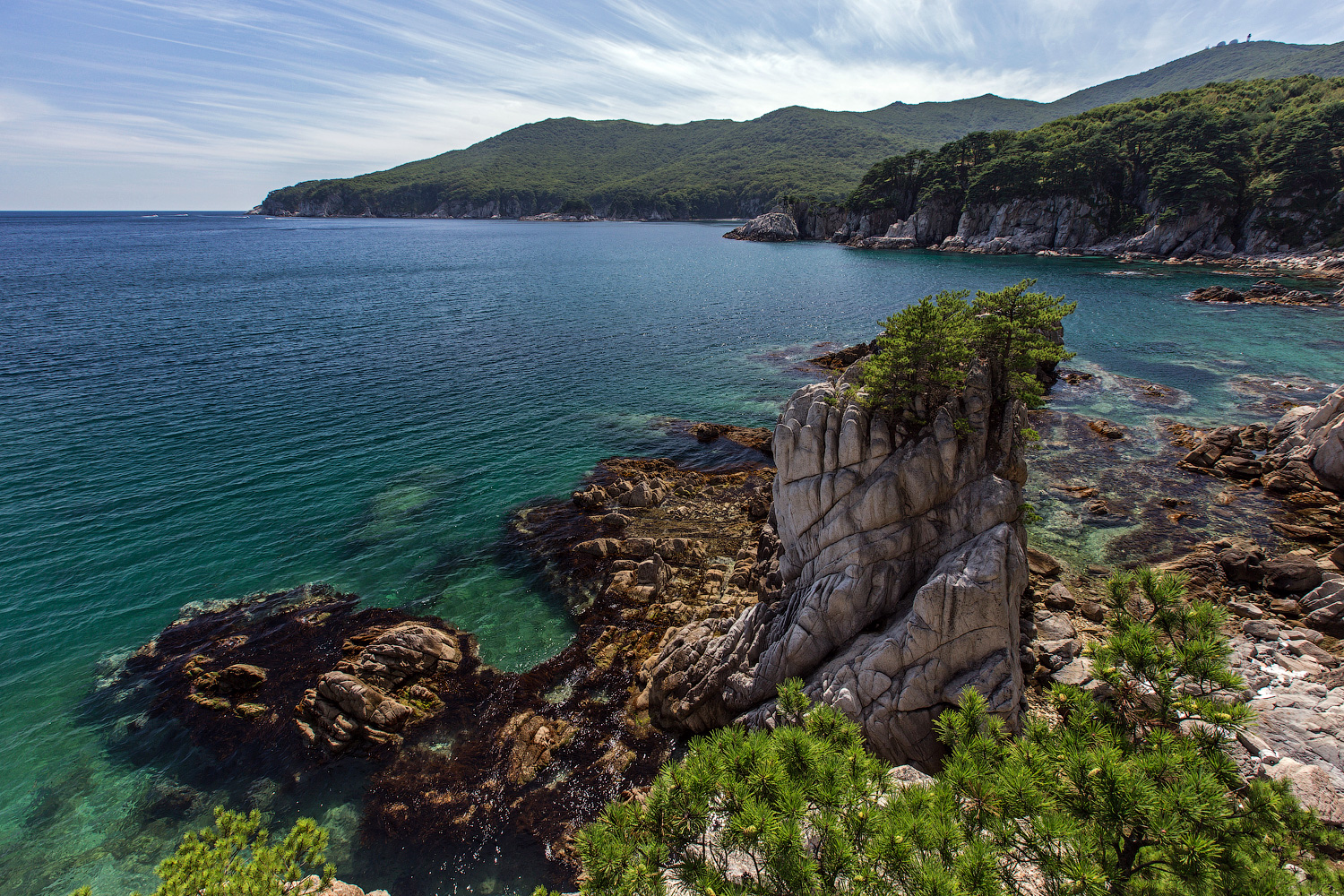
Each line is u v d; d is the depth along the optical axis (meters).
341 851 22.00
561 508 43.69
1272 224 142.88
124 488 45.19
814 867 11.35
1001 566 23.05
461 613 33.31
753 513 41.75
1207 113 158.88
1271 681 24.80
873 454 27.36
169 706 27.78
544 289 132.88
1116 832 11.27
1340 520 37.97
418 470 49.19
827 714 15.50
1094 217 174.88
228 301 115.12
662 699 27.12
